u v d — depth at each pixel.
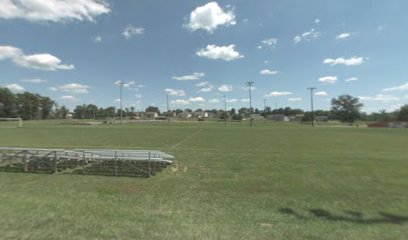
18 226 5.34
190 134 42.97
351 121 141.62
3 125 73.50
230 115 163.75
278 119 160.38
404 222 7.16
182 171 13.98
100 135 39.22
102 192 9.59
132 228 5.54
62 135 38.62
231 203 8.65
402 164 16.64
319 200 9.29
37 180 11.44
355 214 7.82
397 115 137.75
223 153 20.83
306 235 5.78
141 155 14.64
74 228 5.37
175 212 7.25
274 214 7.55
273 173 13.72
